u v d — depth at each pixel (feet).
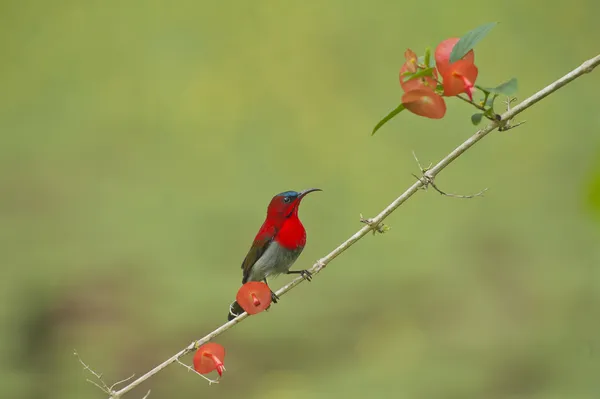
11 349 33.17
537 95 12.65
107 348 33.19
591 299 36.11
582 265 38.52
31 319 35.40
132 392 31.04
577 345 32.40
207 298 36.83
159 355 32.99
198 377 31.91
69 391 30.19
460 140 51.21
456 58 11.30
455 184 47.67
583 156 47.06
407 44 61.82
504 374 30.35
